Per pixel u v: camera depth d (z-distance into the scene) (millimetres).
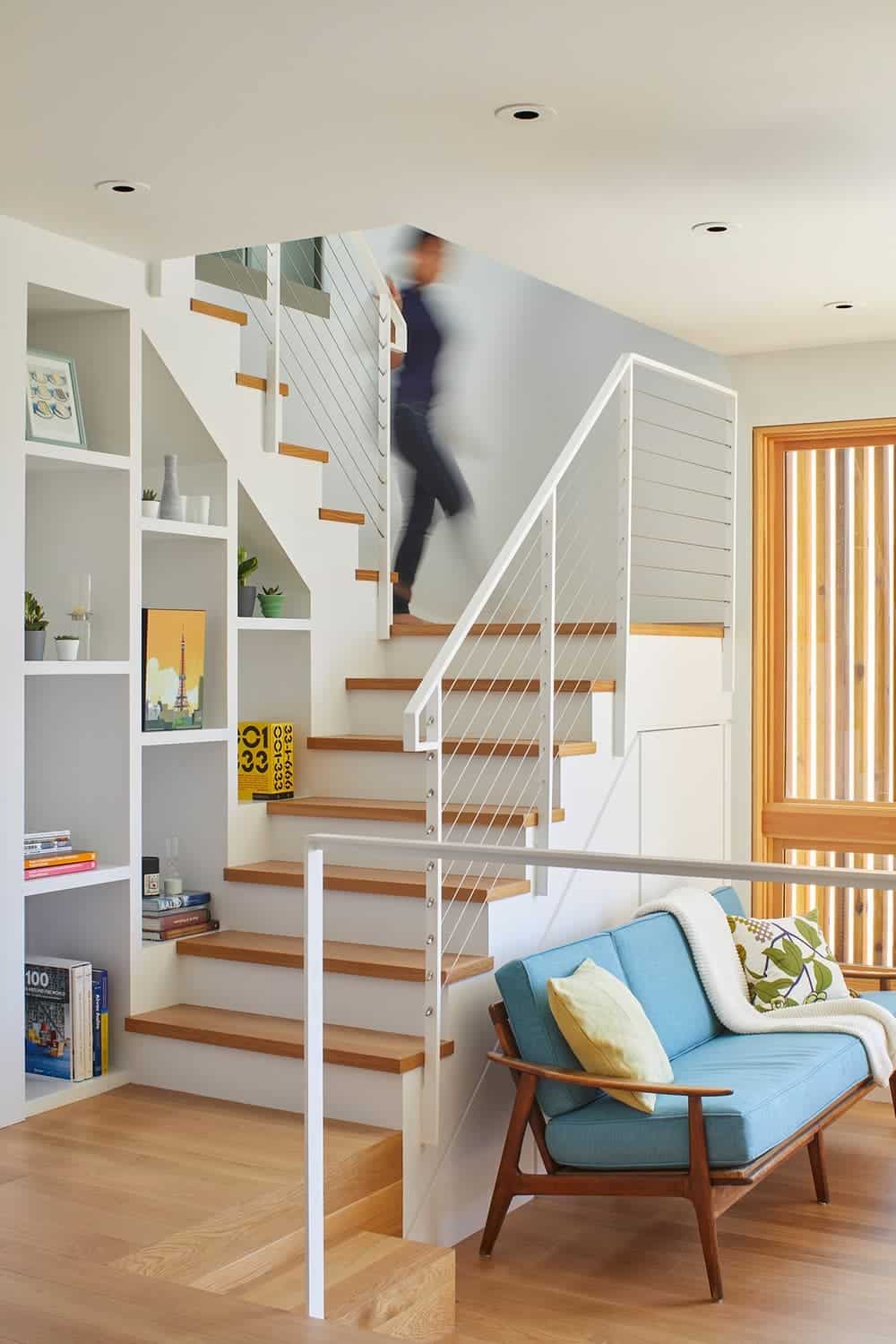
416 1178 3787
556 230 4012
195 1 2543
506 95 2998
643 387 6051
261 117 3121
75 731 4316
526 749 4500
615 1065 3666
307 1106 2559
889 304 4914
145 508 4297
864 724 5730
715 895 5145
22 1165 3479
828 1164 4590
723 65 2844
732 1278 3672
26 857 3916
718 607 5855
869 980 5664
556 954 3961
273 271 4801
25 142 3268
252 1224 3178
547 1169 3814
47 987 4121
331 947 4277
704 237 4090
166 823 4707
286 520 4883
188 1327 2336
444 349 6559
